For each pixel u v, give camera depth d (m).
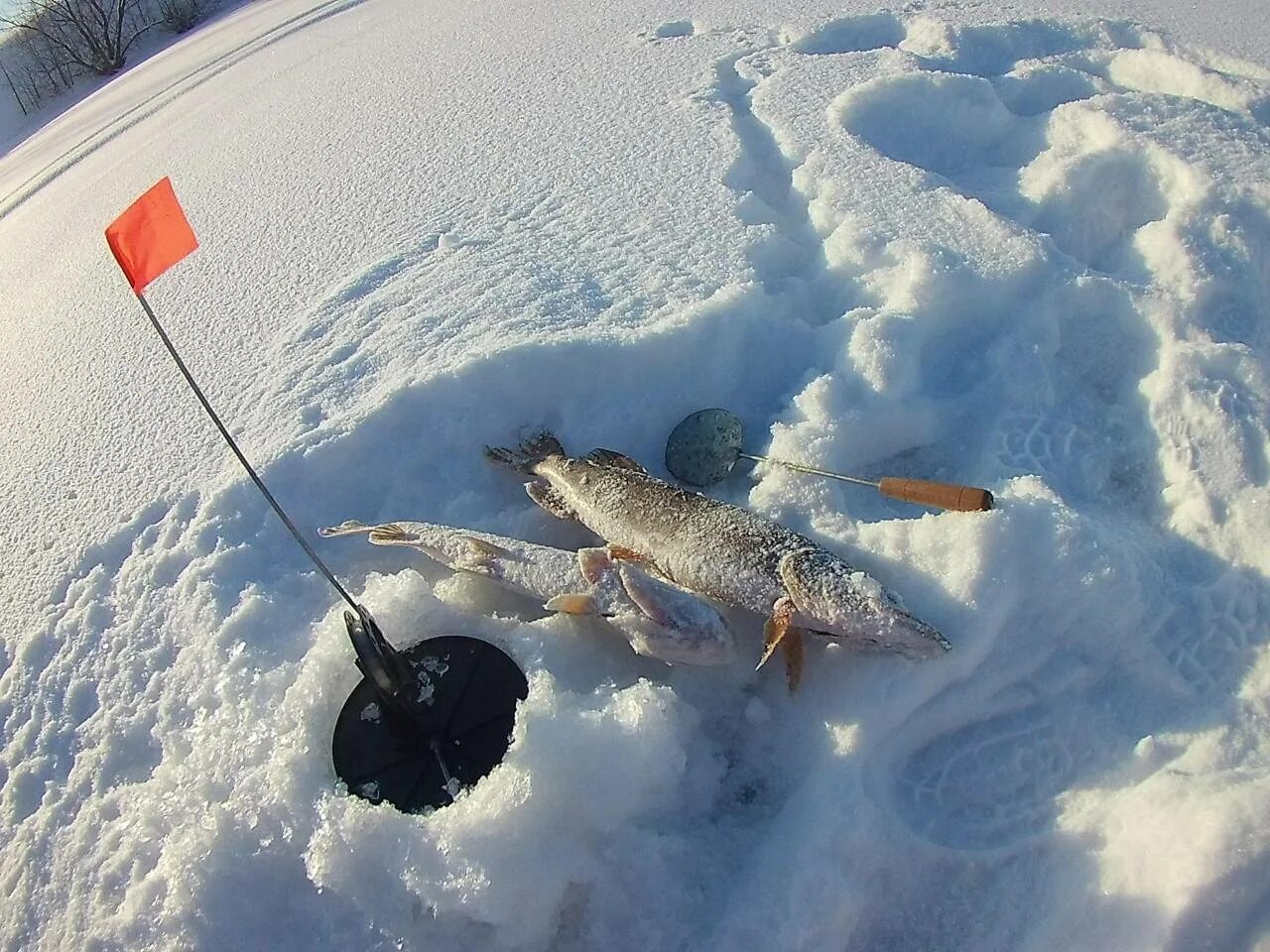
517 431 1.25
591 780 0.87
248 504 1.18
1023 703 0.97
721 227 1.50
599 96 2.04
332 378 1.35
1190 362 1.20
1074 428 1.19
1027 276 1.33
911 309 1.29
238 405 1.36
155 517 1.22
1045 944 0.82
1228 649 0.97
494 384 1.25
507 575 1.03
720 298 1.31
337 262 1.66
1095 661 0.99
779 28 2.21
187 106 2.89
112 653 1.08
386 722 0.92
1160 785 0.87
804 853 0.86
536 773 0.85
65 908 0.90
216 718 0.97
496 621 1.00
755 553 0.98
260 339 1.50
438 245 1.61
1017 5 2.18
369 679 0.91
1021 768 0.93
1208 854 0.79
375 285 1.54
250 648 1.03
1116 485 1.16
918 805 0.93
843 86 1.84
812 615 0.94
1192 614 1.00
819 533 1.07
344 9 3.39
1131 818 0.85
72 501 1.30
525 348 1.26
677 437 1.20
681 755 0.91
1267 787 0.82
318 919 0.85
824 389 1.19
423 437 1.24
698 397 1.28
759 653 1.00
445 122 2.10
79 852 0.93
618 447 1.25
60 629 1.13
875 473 1.20
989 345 1.29
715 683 0.99
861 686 0.94
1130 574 0.99
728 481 1.19
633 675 1.00
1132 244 1.43
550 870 0.85
